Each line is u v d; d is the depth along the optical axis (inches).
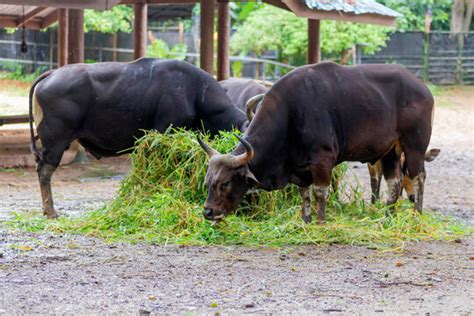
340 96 426.9
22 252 376.8
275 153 414.6
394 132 444.8
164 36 1563.7
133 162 462.0
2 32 1454.2
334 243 405.4
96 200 543.2
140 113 485.4
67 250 383.2
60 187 604.4
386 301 302.0
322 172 419.8
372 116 432.8
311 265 358.6
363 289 319.3
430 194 605.9
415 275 343.3
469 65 1503.4
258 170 409.4
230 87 621.6
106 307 289.3
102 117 480.4
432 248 398.9
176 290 314.0
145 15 794.8
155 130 474.3
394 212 461.4
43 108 468.8
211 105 494.3
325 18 667.4
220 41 759.1
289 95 418.3
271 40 1382.9
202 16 663.8
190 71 497.0
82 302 295.4
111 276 334.6
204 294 308.8
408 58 1494.8
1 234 415.5
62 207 509.7
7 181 625.6
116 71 485.4
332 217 453.4
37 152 476.1
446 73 1503.4
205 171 443.2
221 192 390.6
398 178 466.0
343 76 433.1
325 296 308.2
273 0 712.4
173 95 487.8
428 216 465.4
